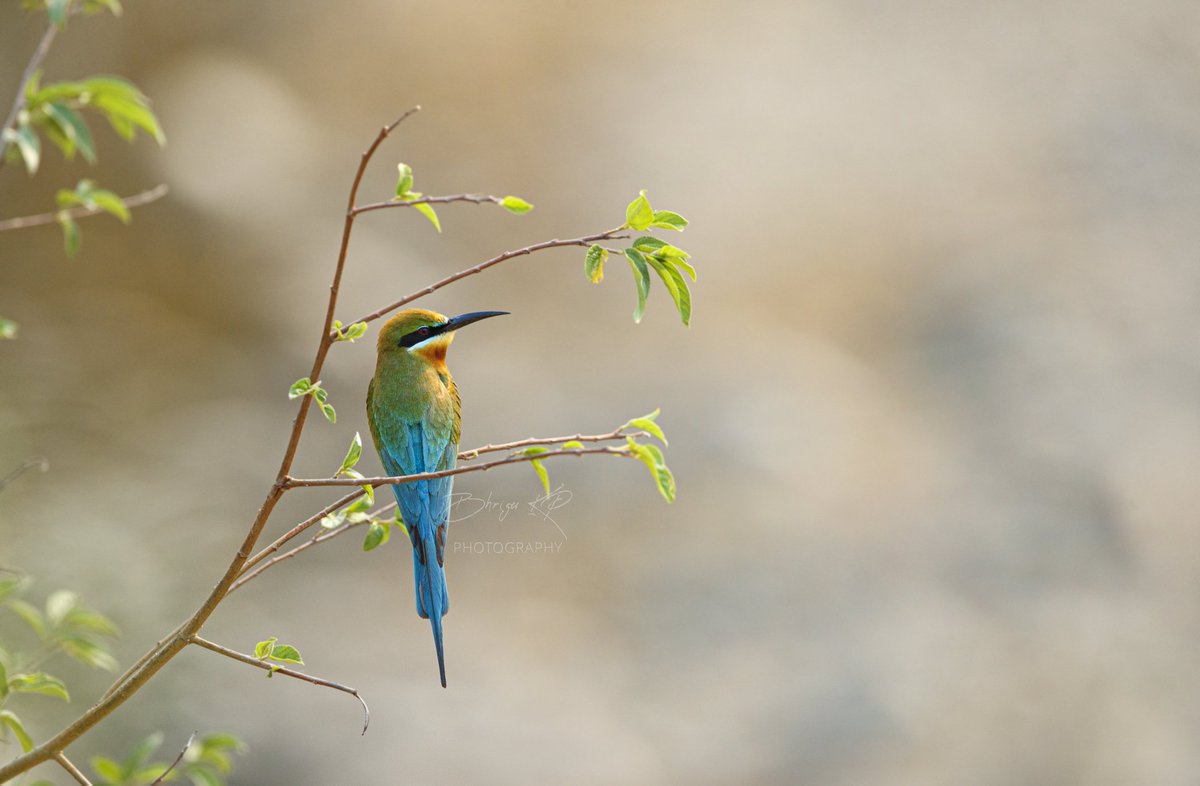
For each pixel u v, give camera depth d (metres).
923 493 18.16
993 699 14.53
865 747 13.74
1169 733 14.35
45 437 14.38
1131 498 17.97
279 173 21.34
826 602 15.84
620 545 16.48
